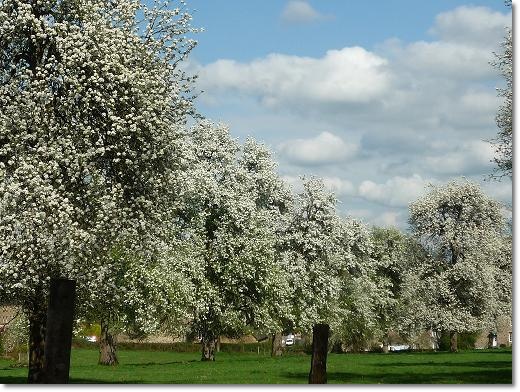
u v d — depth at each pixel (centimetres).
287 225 6028
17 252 2238
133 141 2412
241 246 5031
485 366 4234
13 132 2353
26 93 2289
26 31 2406
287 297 5453
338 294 6284
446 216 7650
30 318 2483
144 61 2486
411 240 7775
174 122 2566
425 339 9050
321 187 6122
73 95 2323
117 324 4428
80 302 2652
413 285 7488
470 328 7194
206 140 5312
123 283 3638
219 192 4909
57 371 1494
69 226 2217
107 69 2295
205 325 5288
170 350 8038
